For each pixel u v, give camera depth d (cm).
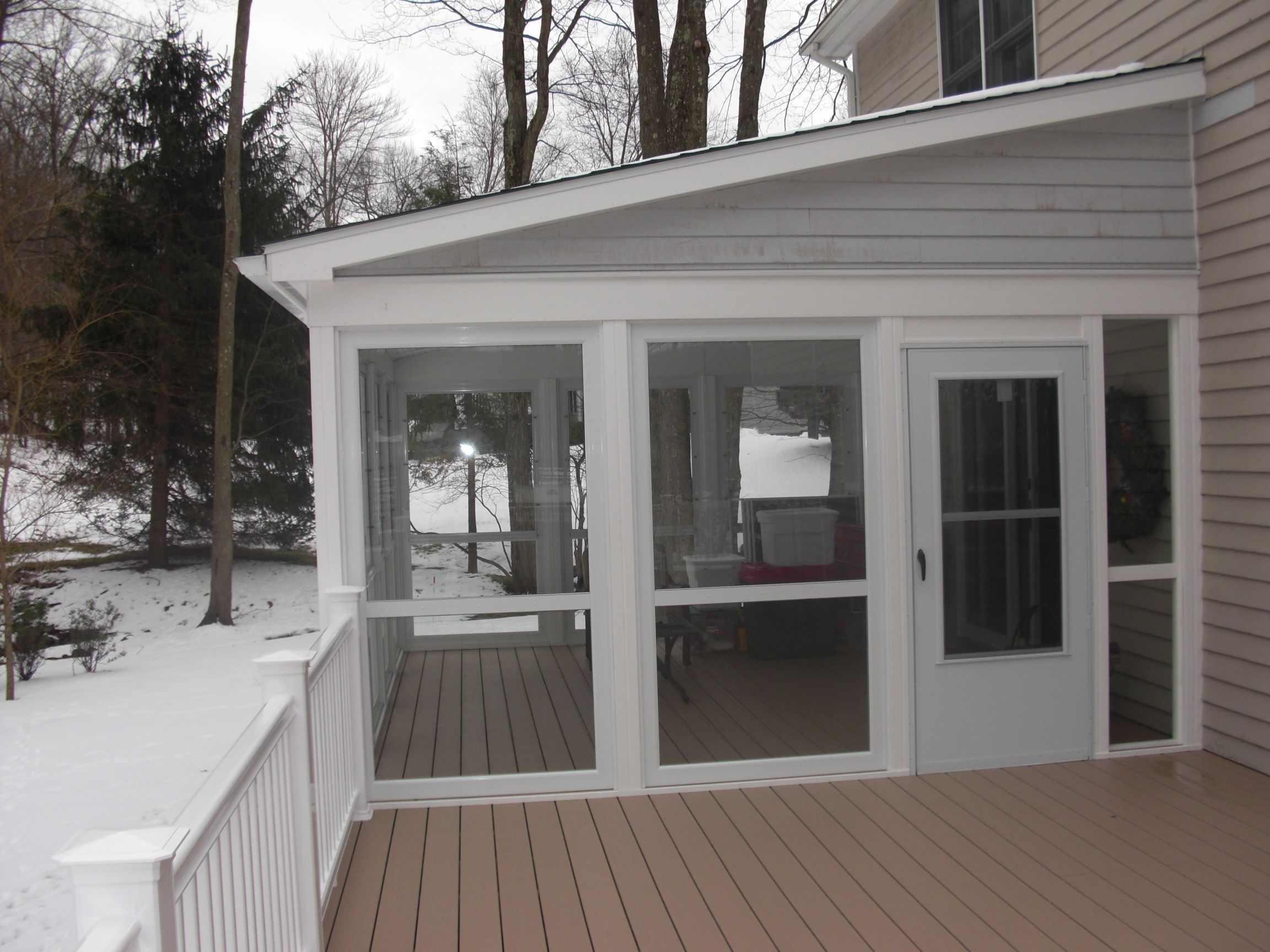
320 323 396
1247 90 414
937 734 429
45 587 1420
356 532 406
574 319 407
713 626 419
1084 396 439
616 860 347
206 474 1556
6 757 634
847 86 996
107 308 1382
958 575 431
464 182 1962
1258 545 418
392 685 412
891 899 312
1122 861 337
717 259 412
